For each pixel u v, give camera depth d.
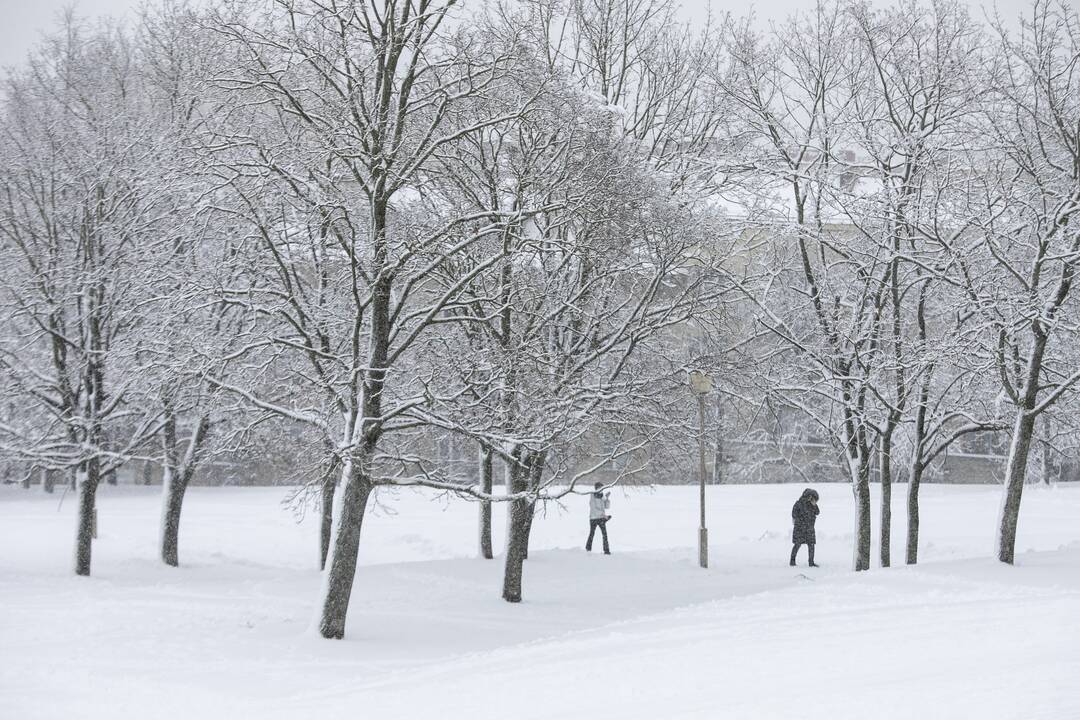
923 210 27.03
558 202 22.56
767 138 30.19
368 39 19.92
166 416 29.17
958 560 24.14
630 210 24.14
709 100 30.36
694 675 11.99
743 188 29.70
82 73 31.06
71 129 29.64
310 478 24.14
